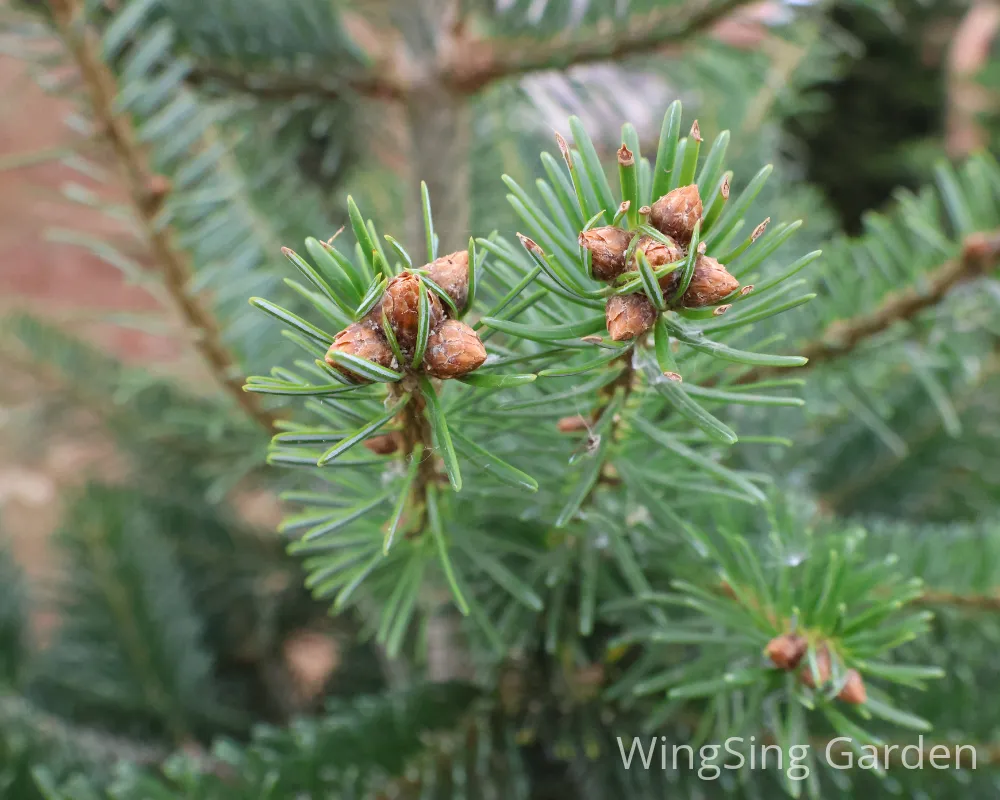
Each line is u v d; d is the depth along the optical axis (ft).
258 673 1.96
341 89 1.27
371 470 0.94
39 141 2.87
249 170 1.35
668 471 0.94
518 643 1.02
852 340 1.05
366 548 0.92
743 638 0.91
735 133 1.69
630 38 1.15
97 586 1.62
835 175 3.61
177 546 1.88
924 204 1.05
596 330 0.81
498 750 1.06
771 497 1.00
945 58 3.44
